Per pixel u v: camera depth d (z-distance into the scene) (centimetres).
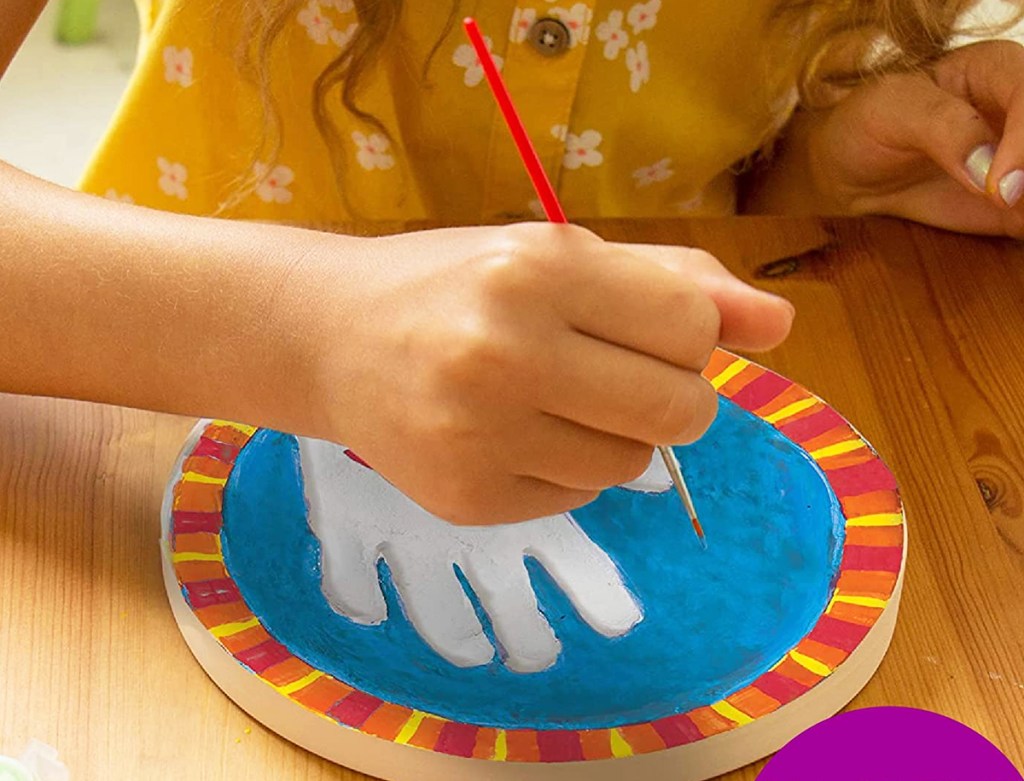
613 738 47
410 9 92
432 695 49
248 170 96
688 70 98
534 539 57
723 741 47
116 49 200
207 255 55
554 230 46
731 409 64
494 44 93
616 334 45
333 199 100
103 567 56
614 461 47
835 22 94
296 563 55
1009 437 66
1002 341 72
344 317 50
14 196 60
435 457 46
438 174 99
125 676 51
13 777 46
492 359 44
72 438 63
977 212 81
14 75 193
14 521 58
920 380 69
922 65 88
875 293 76
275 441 62
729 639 52
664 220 81
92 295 56
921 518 60
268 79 91
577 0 90
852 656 50
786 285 76
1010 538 59
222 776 47
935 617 55
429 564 56
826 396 68
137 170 98
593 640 52
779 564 56
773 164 104
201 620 52
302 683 49
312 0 93
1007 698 51
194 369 54
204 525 57
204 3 92
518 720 48
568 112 95
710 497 59
